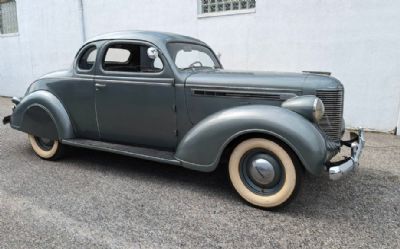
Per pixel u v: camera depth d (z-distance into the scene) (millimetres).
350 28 5980
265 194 3150
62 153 4504
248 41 6938
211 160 3277
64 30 9805
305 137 2859
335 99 3307
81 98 4148
